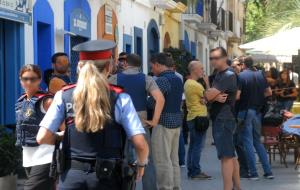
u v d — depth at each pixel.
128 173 6.77
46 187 9.13
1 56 15.34
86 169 6.71
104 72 7.00
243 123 15.05
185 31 38.31
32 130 9.14
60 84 11.27
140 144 6.80
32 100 9.23
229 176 11.96
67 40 18.58
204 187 14.37
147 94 11.48
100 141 6.72
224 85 11.79
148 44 29.14
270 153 18.27
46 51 17.22
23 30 15.65
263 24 32.31
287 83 26.89
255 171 15.25
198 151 15.38
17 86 15.47
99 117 6.61
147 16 28.95
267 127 17.69
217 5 50.56
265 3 33.75
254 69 15.16
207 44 47.88
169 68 12.44
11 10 14.73
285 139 17.94
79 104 6.66
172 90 12.12
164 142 12.15
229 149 11.89
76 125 6.67
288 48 22.17
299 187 14.34
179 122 12.39
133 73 11.30
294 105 25.17
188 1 33.31
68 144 6.79
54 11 17.55
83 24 19.89
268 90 15.43
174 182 12.66
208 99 11.89
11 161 11.83
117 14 23.75
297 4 30.80
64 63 12.25
